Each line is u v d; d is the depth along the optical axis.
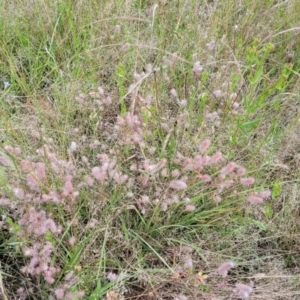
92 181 1.69
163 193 1.74
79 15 2.65
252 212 1.92
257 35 2.56
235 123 2.08
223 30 2.62
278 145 2.15
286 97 2.37
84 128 2.20
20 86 2.27
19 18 2.66
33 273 1.59
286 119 2.30
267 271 1.83
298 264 1.87
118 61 2.45
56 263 1.69
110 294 1.51
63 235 1.61
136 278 1.75
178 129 1.98
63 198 1.67
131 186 1.88
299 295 1.75
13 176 1.80
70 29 2.52
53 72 2.48
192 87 2.24
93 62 2.42
